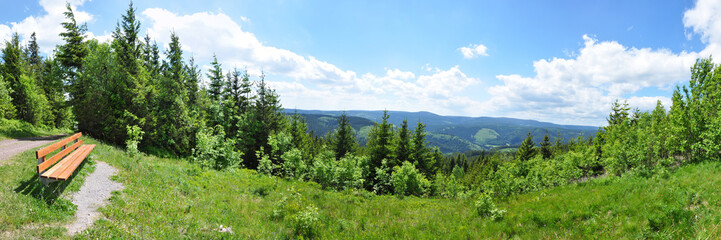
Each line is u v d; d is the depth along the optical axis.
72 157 8.81
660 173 11.61
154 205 7.68
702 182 8.88
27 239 4.62
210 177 12.94
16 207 5.41
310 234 8.70
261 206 10.69
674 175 10.96
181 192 9.71
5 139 16.59
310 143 49.94
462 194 19.16
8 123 20.78
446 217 11.42
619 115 38.19
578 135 46.84
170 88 21.09
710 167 10.38
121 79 18.08
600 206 9.22
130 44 21.97
